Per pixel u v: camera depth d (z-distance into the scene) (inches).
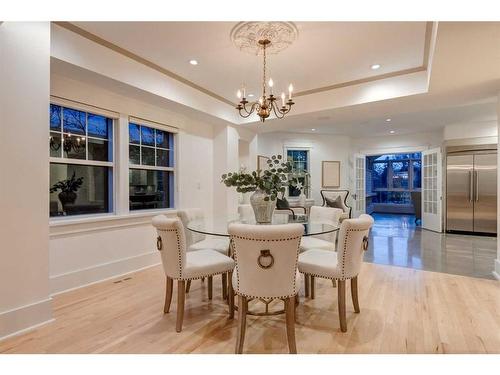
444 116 227.5
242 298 76.1
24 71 85.0
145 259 156.5
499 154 137.0
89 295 116.1
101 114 136.3
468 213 248.2
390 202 451.8
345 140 317.4
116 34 108.4
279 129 226.4
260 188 112.0
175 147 181.3
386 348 77.9
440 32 84.1
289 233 71.1
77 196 133.4
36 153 88.0
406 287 124.3
